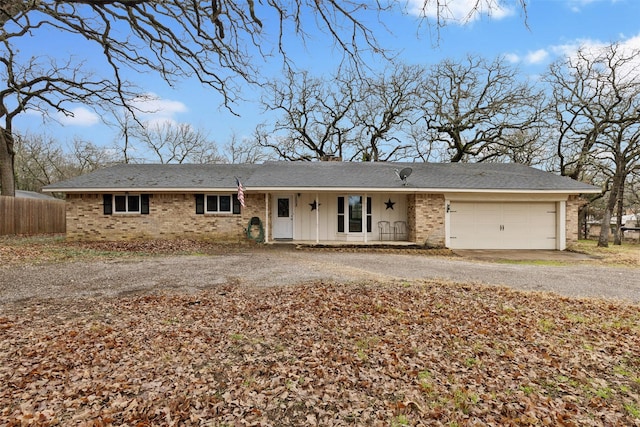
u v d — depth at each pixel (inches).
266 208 580.1
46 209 797.2
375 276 334.6
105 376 142.7
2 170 756.6
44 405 121.7
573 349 177.2
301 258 457.1
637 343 184.2
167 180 610.5
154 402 126.0
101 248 502.3
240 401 128.3
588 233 1079.6
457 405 128.4
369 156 1140.5
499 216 592.1
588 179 927.7
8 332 183.3
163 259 426.9
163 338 182.1
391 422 118.0
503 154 978.1
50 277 313.9
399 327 202.1
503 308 239.0
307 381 142.7
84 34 451.2
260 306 235.6
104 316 212.7
